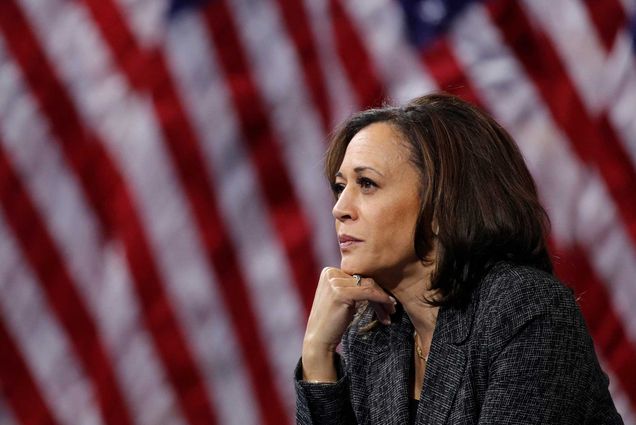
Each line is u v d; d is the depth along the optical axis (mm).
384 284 5820
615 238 9680
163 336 10023
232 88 9953
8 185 10078
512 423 5109
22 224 10094
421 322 5844
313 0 9938
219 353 10016
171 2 9984
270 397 10016
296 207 9961
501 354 5262
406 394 5789
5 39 10078
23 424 10305
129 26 10031
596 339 9727
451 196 5469
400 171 5559
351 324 6312
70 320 10094
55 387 10148
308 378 5867
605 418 5457
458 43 9781
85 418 10133
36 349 10141
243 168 9945
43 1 10070
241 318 9992
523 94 9703
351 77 9867
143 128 9969
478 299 5500
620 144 9688
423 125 5602
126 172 9984
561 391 5156
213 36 9977
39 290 10109
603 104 9703
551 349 5191
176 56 9953
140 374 10055
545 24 9727
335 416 5816
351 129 5875
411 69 9805
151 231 9977
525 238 5543
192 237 9969
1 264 10094
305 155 9938
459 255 5473
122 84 10008
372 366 6109
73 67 10055
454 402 5430
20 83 10055
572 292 5484
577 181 9695
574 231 9703
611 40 9711
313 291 9945
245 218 9969
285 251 9945
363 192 5652
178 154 9953
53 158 10070
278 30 9961
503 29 9766
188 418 10031
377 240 5582
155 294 10000
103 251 10070
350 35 9883
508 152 5688
